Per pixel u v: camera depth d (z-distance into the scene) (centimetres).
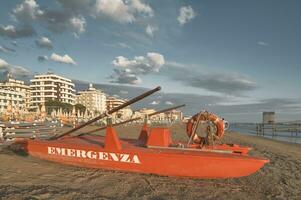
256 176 826
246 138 2783
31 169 739
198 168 674
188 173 686
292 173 914
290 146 2058
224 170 660
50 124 1299
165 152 702
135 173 741
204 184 686
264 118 7106
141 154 710
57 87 8512
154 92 701
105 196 556
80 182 645
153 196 575
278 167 1011
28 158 876
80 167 792
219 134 774
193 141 796
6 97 6525
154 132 771
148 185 650
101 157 753
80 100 10819
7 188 555
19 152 953
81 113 6356
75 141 873
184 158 680
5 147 962
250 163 646
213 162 662
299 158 1305
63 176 690
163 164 697
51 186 593
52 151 820
